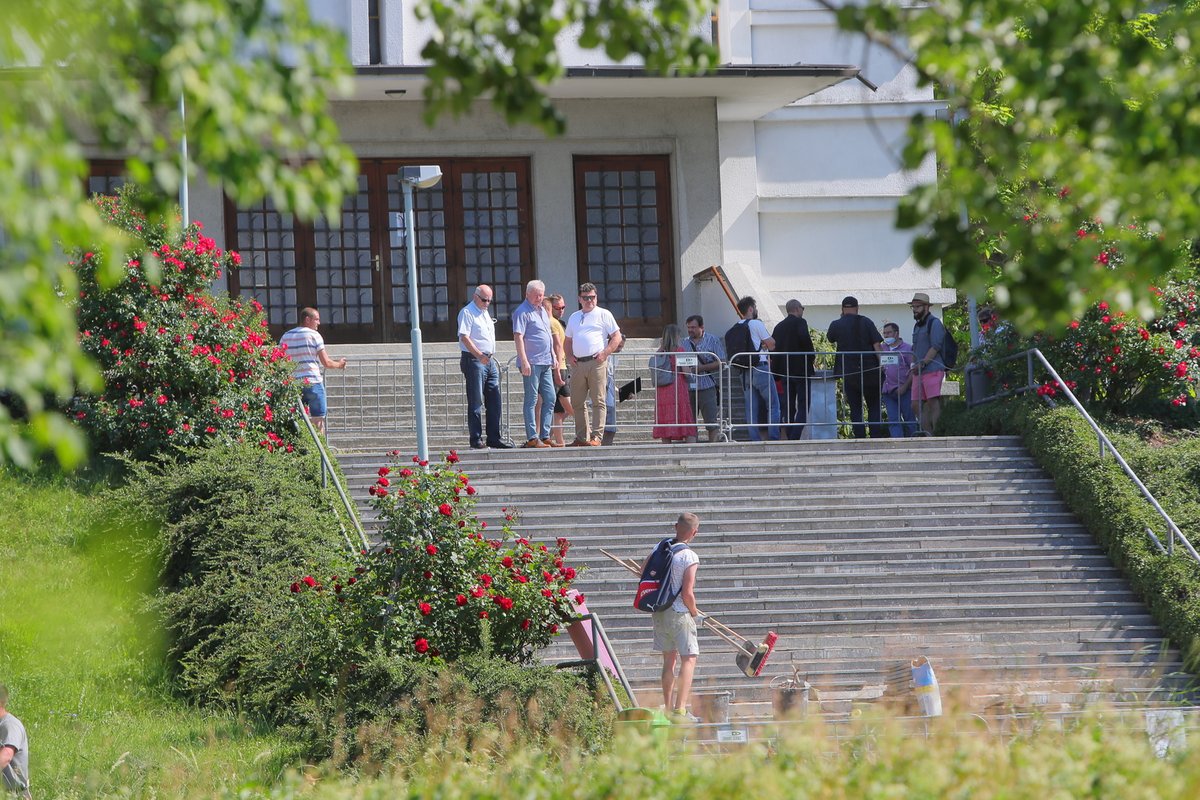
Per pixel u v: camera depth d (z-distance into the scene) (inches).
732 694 1939.0
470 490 1758.1
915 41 751.1
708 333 3307.1
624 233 3533.5
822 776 886.4
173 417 2470.5
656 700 1807.3
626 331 3518.7
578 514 2413.9
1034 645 2149.4
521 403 3233.3
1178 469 2539.4
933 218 734.5
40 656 1982.0
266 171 634.2
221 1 612.4
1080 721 1016.9
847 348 2994.6
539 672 1578.5
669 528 2400.3
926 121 756.0
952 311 5002.5
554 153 3479.3
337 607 1707.7
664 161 3550.7
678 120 3513.8
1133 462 2561.5
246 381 2549.2
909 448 2687.0
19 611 2071.9
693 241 3506.4
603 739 1486.2
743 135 3681.1
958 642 2151.8
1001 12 748.6
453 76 781.3
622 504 2460.6
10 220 562.9
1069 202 770.2
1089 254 744.3
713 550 2358.5
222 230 3361.2
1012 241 750.5
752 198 3666.3
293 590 1743.4
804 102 3705.7
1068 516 2501.2
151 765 1555.1
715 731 1317.7
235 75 617.9
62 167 581.3
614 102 3494.1
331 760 1494.8
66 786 1535.4
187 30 605.3
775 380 2977.4
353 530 2252.7
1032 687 1753.2
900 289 3708.2
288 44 639.8
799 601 2230.6
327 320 3410.4
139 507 2220.7
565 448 2583.7
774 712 1637.6
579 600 1768.0
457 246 3462.1
